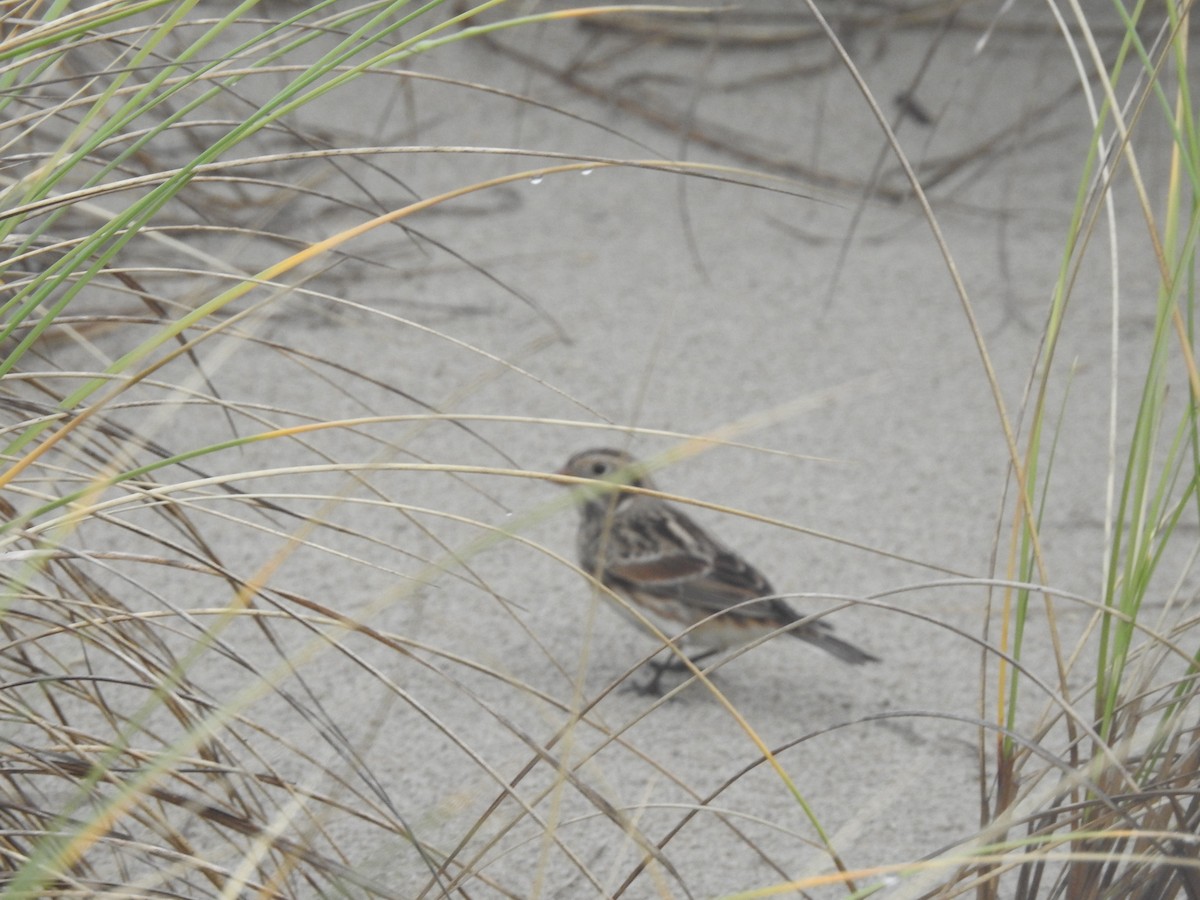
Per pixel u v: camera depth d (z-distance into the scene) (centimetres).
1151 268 1589
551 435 1262
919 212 1686
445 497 1168
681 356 1392
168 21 535
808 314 1484
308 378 1294
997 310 1509
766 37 1936
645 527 1055
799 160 1748
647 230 1616
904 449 1283
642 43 1900
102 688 839
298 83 504
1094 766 500
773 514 1182
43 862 428
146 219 499
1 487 464
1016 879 721
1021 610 571
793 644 1055
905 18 1978
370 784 545
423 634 984
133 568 1011
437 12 1794
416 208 512
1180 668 934
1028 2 1995
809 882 455
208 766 538
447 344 1367
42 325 488
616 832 774
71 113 1209
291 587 1014
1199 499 598
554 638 1011
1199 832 557
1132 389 1377
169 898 525
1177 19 569
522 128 1736
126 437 581
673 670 1004
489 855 737
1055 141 1814
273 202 1409
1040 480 1243
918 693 964
